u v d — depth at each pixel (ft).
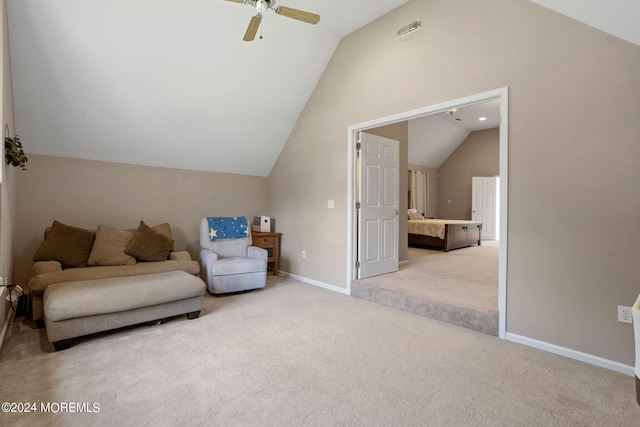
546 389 6.31
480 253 22.18
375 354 7.77
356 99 12.97
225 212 17.19
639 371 3.29
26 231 11.98
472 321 9.36
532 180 8.24
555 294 7.88
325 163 14.34
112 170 13.85
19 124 11.25
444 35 10.17
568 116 7.70
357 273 13.34
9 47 9.36
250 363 7.29
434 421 5.36
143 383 6.42
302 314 10.64
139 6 9.86
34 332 8.98
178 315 9.95
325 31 13.03
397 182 15.42
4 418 5.29
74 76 10.71
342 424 5.27
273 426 5.20
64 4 9.16
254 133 15.61
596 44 7.31
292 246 16.35
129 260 11.57
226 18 11.02
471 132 32.63
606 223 7.18
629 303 6.91
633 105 6.88
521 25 8.49
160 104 12.63
